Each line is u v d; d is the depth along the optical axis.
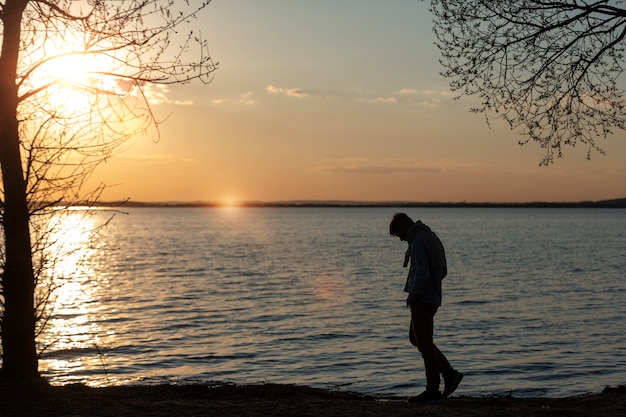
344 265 58.19
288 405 7.04
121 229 161.62
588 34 8.49
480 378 16.66
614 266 56.69
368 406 7.00
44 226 8.18
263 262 61.72
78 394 7.64
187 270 53.28
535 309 30.31
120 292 38.31
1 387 7.68
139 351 20.62
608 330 24.25
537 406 7.12
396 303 32.78
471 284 42.12
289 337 23.11
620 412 6.61
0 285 8.17
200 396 7.73
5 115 7.74
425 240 7.32
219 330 24.78
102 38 7.57
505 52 8.65
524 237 115.94
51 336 23.31
